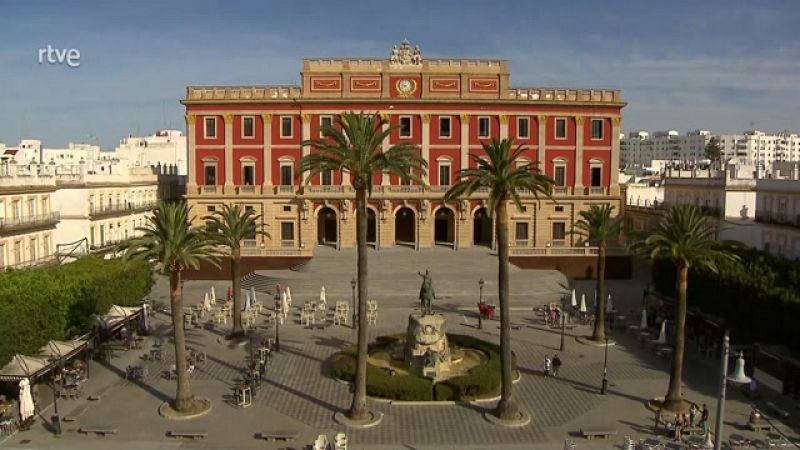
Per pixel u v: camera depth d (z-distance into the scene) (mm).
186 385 43719
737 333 56188
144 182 104750
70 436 40031
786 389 48188
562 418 43219
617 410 44688
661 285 71000
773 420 43188
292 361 54438
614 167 96562
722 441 39625
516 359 53844
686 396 47438
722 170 97812
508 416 42219
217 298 80000
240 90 94812
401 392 45312
